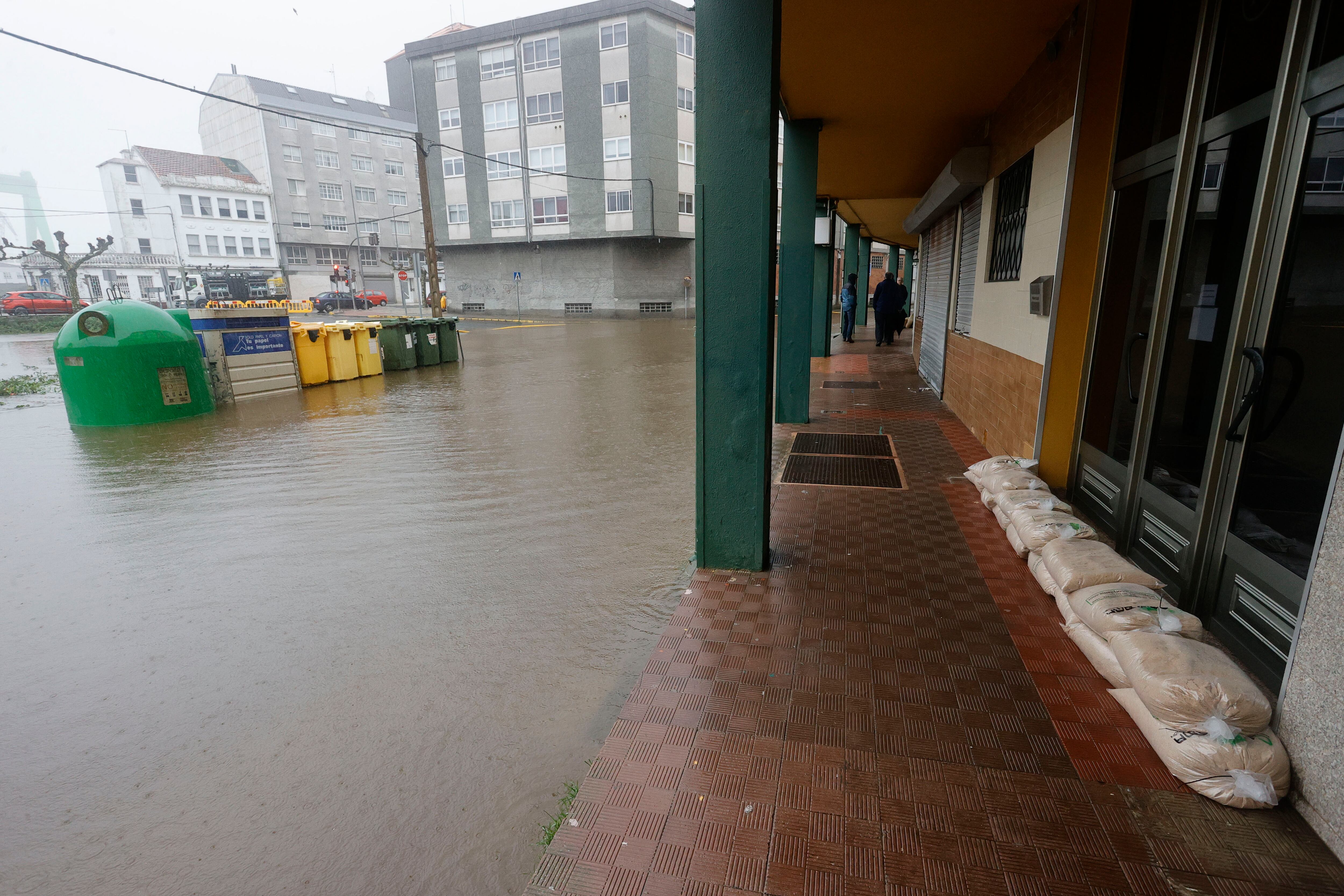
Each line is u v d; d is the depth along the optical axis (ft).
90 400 28.14
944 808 6.68
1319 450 7.66
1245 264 8.65
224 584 13.09
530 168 121.19
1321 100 7.47
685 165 129.39
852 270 62.49
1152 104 12.11
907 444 21.84
